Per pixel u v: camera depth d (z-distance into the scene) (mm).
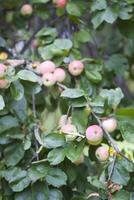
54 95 1341
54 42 1395
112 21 1442
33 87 1246
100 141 1141
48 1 1658
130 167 1125
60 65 1354
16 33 1873
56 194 1139
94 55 1969
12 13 1871
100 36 2229
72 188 1245
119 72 1684
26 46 1792
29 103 1443
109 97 1214
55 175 1134
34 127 1245
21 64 1342
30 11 1715
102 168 1336
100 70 1419
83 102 1189
